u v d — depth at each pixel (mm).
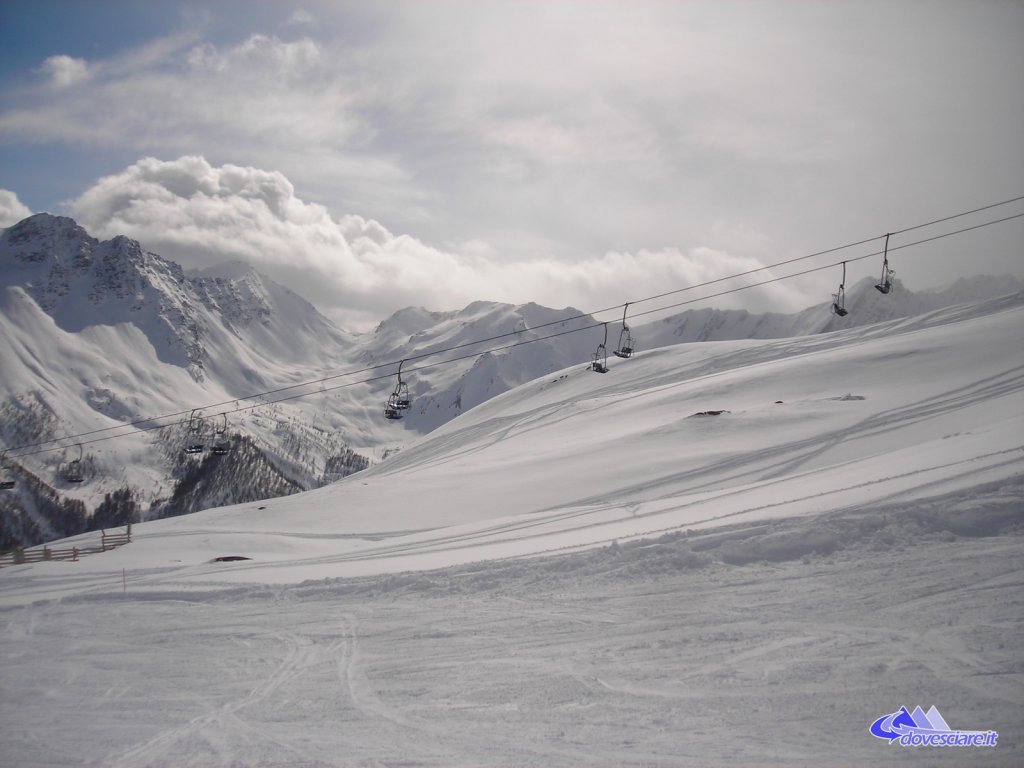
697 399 81438
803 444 54781
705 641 17422
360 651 20172
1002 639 15359
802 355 98562
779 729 13102
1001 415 48625
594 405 95500
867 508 23562
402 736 14523
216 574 34250
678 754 12641
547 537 35062
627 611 20422
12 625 26562
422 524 53125
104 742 15555
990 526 21281
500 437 93312
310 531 55250
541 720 14562
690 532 25000
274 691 17781
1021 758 11570
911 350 77688
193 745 15039
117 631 24688
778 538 23062
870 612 17594
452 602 23844
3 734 16281
